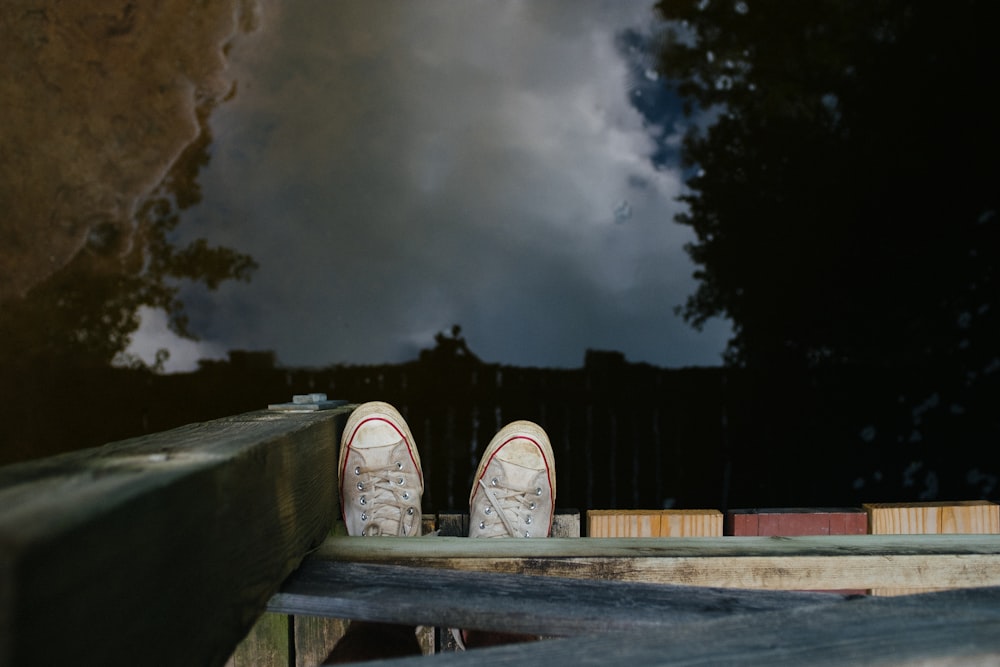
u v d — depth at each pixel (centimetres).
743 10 755
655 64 809
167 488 61
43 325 621
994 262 740
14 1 539
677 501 572
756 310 789
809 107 779
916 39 720
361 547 126
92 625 48
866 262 775
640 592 104
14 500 51
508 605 99
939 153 752
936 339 728
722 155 814
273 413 161
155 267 686
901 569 127
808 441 620
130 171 644
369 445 165
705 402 651
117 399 652
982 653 70
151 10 597
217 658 74
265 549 92
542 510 175
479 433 625
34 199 596
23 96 565
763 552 128
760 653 68
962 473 604
